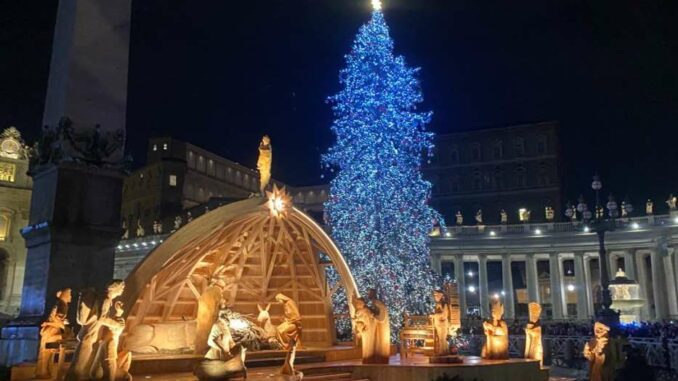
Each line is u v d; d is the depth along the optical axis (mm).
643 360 10938
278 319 20797
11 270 55219
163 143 75500
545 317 64438
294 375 13234
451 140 84312
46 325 12898
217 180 82125
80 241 16656
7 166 56812
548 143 79250
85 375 10805
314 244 20016
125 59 18922
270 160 17312
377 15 40156
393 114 38562
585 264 63625
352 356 18281
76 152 17094
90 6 18453
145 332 16234
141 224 74000
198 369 11977
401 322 35688
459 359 15289
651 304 66500
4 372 13875
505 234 65125
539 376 16125
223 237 17188
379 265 36625
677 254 56781
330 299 20781
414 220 38844
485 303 65438
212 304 15578
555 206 77375
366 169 37812
